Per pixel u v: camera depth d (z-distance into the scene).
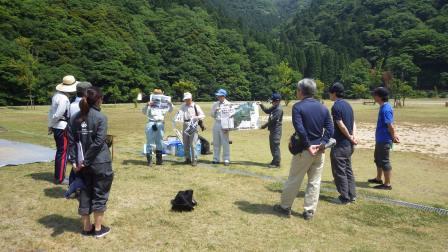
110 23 70.44
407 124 21.98
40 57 51.25
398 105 49.16
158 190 6.48
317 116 5.15
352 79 95.69
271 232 4.80
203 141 10.58
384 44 118.06
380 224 5.29
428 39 103.88
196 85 73.88
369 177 8.18
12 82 40.16
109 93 55.62
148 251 4.13
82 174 4.38
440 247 4.54
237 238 4.58
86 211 4.40
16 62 39.53
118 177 7.30
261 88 89.12
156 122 8.42
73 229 4.68
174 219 5.14
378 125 7.12
